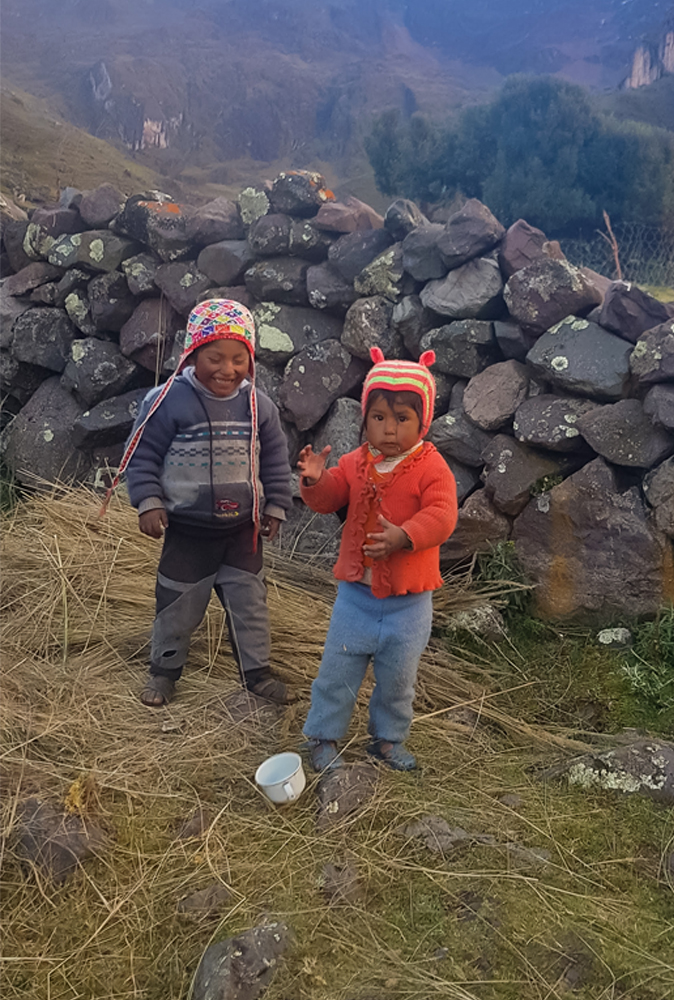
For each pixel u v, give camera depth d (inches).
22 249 189.3
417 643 90.7
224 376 100.7
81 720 100.8
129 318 172.7
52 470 173.6
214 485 102.5
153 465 102.6
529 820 86.7
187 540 105.1
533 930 72.2
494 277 137.7
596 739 105.9
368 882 77.9
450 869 79.5
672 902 77.3
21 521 152.6
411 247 142.9
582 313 134.7
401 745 96.3
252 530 108.3
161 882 78.9
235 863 80.7
